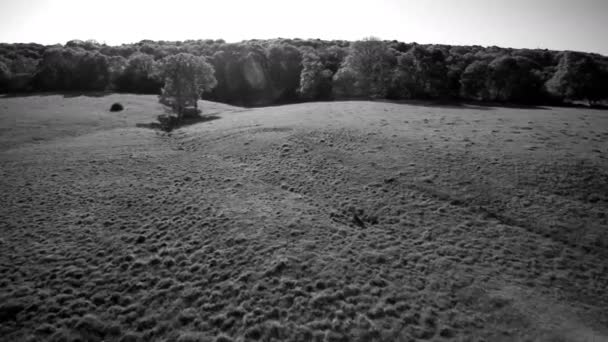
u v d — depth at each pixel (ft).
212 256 51.42
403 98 241.35
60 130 142.41
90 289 44.29
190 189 78.38
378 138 110.32
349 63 257.96
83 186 80.48
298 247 53.06
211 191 77.00
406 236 57.62
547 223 60.03
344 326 37.58
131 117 175.42
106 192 76.89
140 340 36.40
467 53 306.35
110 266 49.29
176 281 45.93
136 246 54.70
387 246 54.54
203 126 150.71
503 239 56.18
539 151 92.07
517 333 36.91
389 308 40.40
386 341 35.83
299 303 41.06
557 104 216.74
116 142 123.24
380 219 63.62
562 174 77.25
